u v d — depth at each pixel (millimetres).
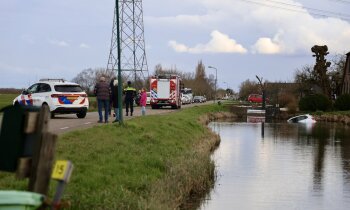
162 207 10594
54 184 9711
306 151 27953
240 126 48188
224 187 16875
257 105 82688
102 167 12578
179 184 13531
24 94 27438
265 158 24688
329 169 21500
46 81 27203
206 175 16594
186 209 13352
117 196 10047
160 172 14070
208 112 59469
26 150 5965
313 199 15586
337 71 80312
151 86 49562
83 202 9227
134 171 13109
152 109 48438
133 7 44875
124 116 30344
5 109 5945
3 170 5934
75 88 27234
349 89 71312
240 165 22062
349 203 15172
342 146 30844
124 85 33094
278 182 18234
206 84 128875
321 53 74125
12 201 5262
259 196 15703
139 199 10312
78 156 13289
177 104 49844
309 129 45594
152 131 21859
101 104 23984
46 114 6016
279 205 14641
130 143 17469
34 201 5398
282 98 77312
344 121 56750
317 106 65375
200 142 26047
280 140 34312
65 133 17109
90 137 16984
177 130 25562
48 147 5988
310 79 76875
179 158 16422
